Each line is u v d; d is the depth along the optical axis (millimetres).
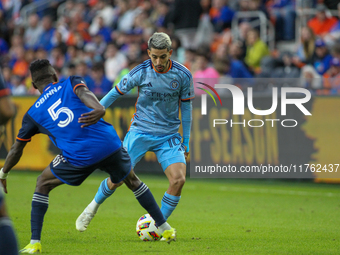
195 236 16672
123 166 13844
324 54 37844
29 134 13562
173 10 44281
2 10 62812
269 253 13961
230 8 45375
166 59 15820
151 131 16781
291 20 42750
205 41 43250
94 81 39281
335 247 14938
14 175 34938
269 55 39406
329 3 43031
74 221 19375
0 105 9727
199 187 30078
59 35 49125
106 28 49812
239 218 20547
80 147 13211
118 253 13633
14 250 9797
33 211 13469
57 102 13297
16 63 49812
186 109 17047
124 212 21875
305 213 21828
